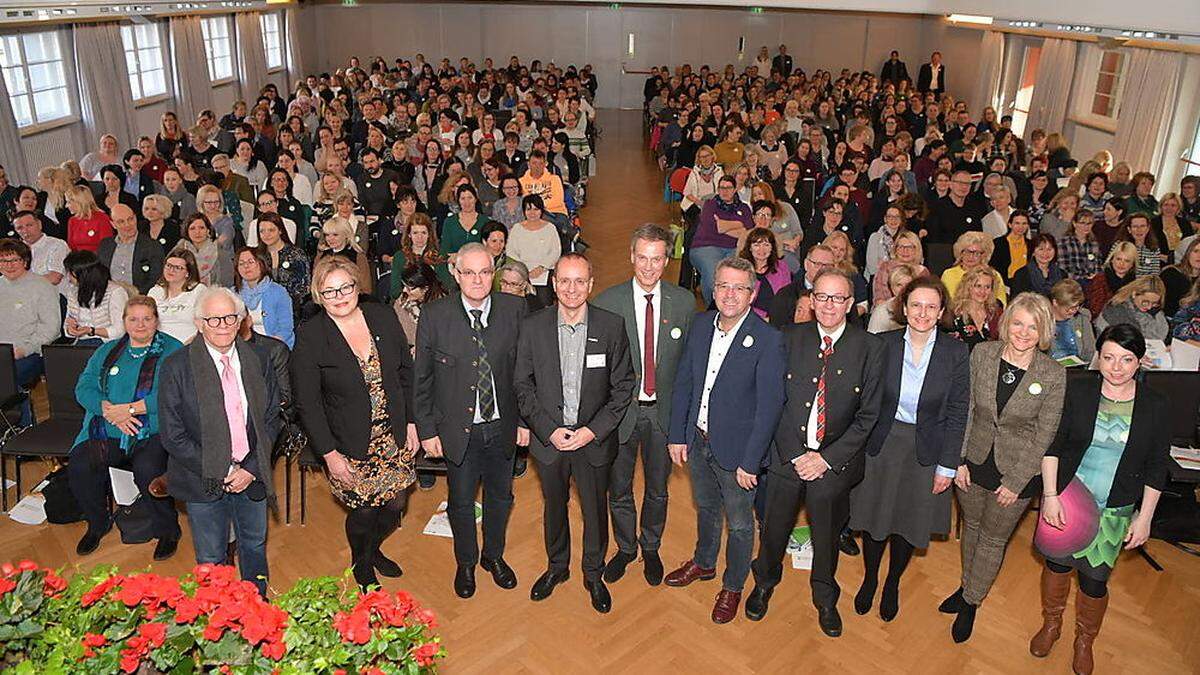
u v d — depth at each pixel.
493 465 3.49
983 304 4.06
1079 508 3.10
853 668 3.31
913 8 15.05
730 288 3.04
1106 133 11.36
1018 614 3.66
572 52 20.41
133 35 11.98
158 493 3.60
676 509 4.40
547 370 3.26
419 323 3.32
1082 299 4.35
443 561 3.92
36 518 4.19
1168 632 3.59
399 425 3.39
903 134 10.18
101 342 4.67
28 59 9.73
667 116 14.23
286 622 1.93
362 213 7.29
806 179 7.74
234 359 3.17
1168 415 3.01
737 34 19.86
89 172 8.46
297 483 4.57
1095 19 9.61
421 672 2.01
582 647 3.37
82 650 1.85
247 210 6.98
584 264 3.14
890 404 3.24
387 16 20.23
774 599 3.70
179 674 1.88
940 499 3.37
